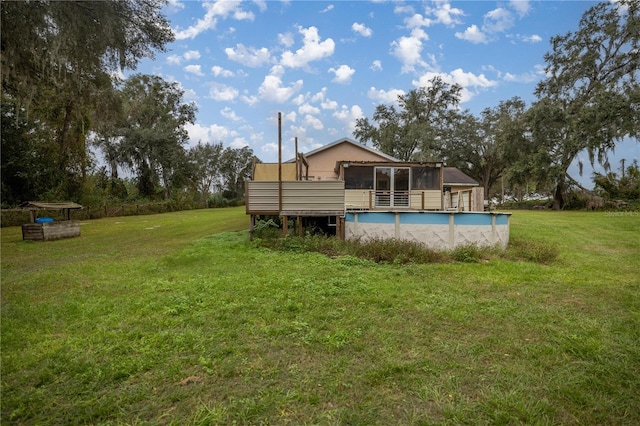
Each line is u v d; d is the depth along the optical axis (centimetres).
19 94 1202
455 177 2162
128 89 3644
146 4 1052
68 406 235
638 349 315
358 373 274
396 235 937
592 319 394
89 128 2495
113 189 3378
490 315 406
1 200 1989
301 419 221
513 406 233
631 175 3070
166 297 465
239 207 4281
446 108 3803
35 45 943
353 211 983
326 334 347
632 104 2384
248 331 355
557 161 2809
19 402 238
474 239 911
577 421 222
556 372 278
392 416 224
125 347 317
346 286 524
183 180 4116
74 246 1021
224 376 271
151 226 1683
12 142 2097
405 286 532
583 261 774
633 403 239
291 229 1027
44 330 359
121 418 224
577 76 2772
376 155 2008
